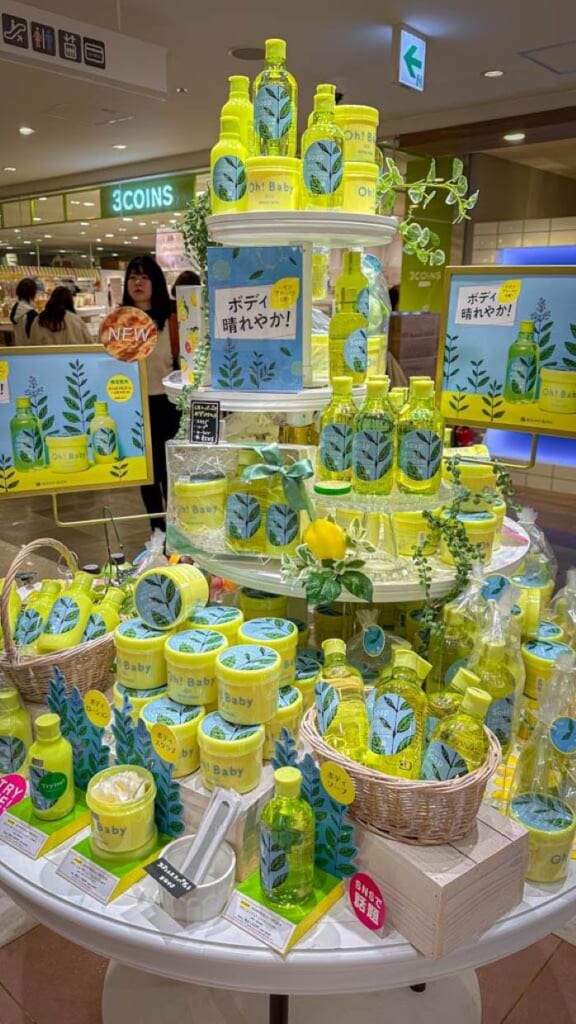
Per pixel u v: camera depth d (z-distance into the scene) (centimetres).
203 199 169
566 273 184
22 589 214
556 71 511
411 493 154
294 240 158
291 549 160
